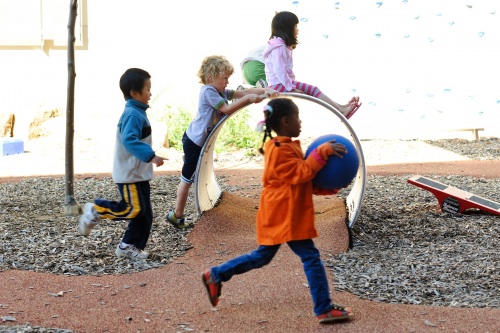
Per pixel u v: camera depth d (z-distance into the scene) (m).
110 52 15.02
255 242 7.17
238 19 15.01
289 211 4.99
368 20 14.95
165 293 5.70
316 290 4.99
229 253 6.86
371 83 15.09
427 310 5.26
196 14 15.02
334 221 7.57
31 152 13.69
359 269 6.26
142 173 6.48
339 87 15.12
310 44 15.01
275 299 5.51
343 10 14.92
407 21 14.95
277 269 6.26
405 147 14.14
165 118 14.60
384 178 10.84
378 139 15.10
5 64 14.76
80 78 15.04
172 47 15.05
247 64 8.52
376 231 7.58
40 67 14.88
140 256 6.60
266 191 5.11
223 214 7.83
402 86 15.09
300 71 15.06
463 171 11.70
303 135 15.28
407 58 15.04
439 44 14.99
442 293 5.67
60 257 6.59
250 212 8.32
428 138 15.22
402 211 8.48
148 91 6.55
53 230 7.55
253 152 13.79
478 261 6.48
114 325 5.01
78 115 14.55
